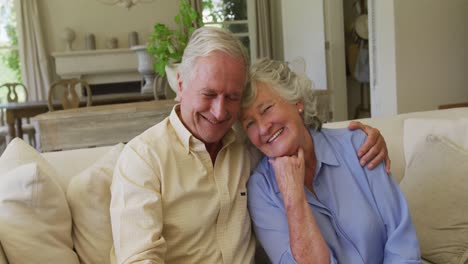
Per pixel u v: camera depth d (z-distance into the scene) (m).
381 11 3.91
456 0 4.00
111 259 1.21
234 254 1.27
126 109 2.25
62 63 6.88
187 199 1.23
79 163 1.53
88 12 7.10
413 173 1.70
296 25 5.80
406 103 3.88
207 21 7.26
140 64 5.09
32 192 1.12
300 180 1.24
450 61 4.03
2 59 6.88
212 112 1.20
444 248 1.59
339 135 1.43
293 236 1.21
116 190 1.18
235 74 1.18
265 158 1.41
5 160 1.34
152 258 1.08
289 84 1.34
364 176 1.34
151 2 7.26
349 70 5.86
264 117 1.29
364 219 1.28
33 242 1.11
